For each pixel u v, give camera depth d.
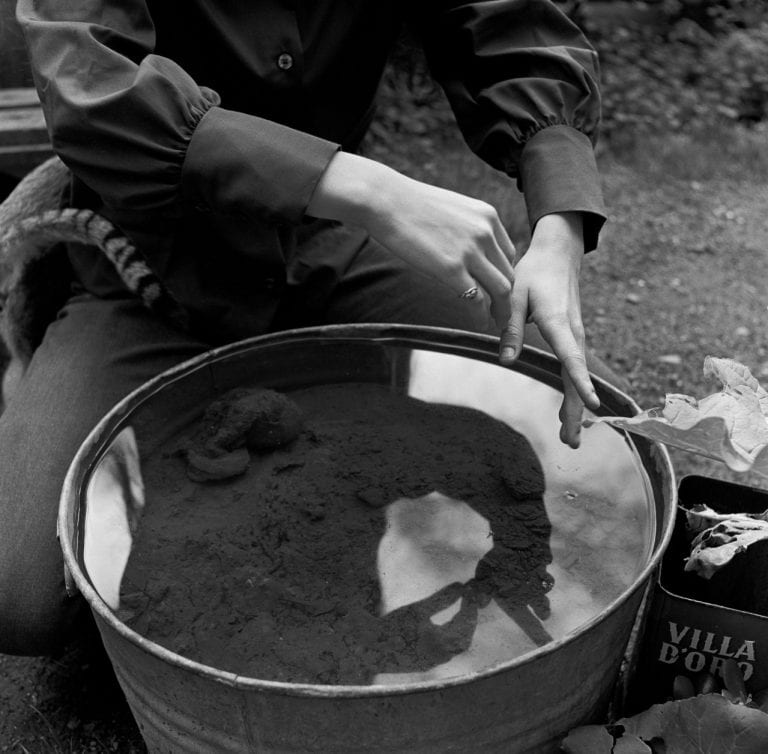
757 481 2.06
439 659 1.02
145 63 1.26
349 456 1.31
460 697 0.97
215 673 0.94
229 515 1.21
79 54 1.28
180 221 1.50
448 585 1.11
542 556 1.15
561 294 1.31
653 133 4.13
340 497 1.24
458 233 1.23
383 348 1.53
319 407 1.42
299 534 1.18
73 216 1.63
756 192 3.70
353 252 1.80
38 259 1.80
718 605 1.31
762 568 1.37
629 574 1.13
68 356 1.65
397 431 1.37
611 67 4.43
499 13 1.62
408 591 1.10
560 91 1.54
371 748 1.01
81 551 1.16
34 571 1.44
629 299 2.93
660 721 1.21
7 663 1.72
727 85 4.52
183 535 1.18
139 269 1.62
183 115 1.26
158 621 1.07
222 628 1.06
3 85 2.48
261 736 1.02
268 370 1.48
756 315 2.85
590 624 0.98
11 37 2.37
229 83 1.58
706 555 1.19
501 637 1.04
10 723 1.62
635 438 1.32
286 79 1.57
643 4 4.77
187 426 1.38
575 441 1.28
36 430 1.55
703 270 3.13
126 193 1.30
